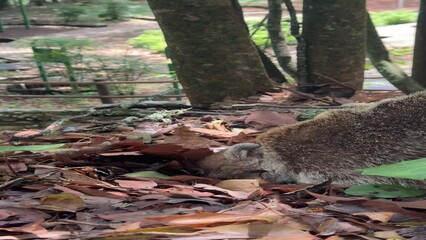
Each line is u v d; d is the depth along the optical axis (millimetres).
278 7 4340
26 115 3814
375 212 2258
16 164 2588
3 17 13445
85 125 3178
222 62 3498
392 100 2570
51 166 2553
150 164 2627
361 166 2500
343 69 3711
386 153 2496
